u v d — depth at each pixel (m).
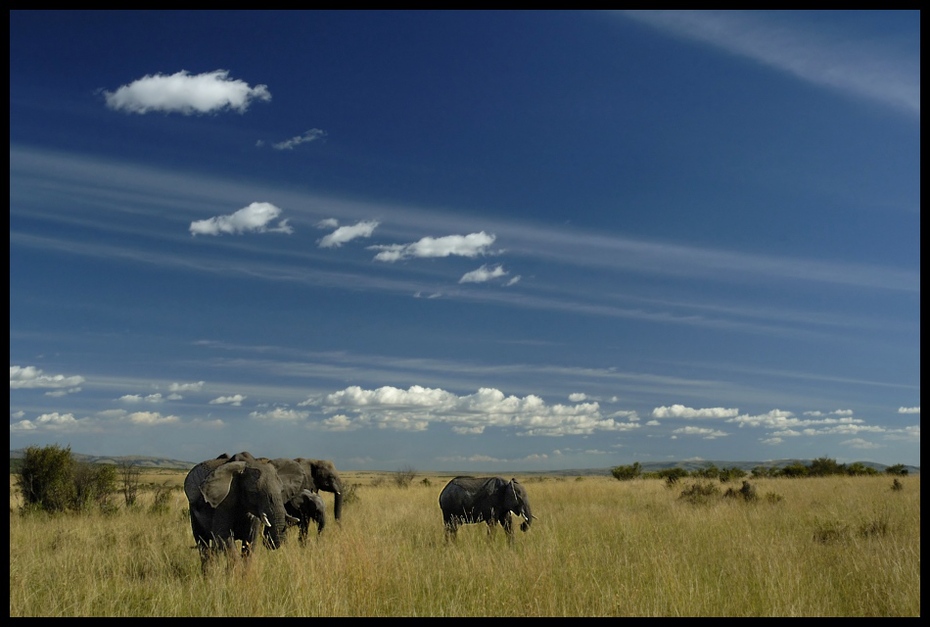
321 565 8.74
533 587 8.20
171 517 18.84
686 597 8.03
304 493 15.49
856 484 31.48
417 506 23.00
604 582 8.96
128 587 8.84
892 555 10.02
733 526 14.55
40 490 20.97
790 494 25.81
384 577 8.68
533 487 34.88
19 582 8.76
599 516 17.91
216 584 8.41
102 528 14.62
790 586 8.30
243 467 9.68
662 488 32.47
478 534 14.76
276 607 7.65
